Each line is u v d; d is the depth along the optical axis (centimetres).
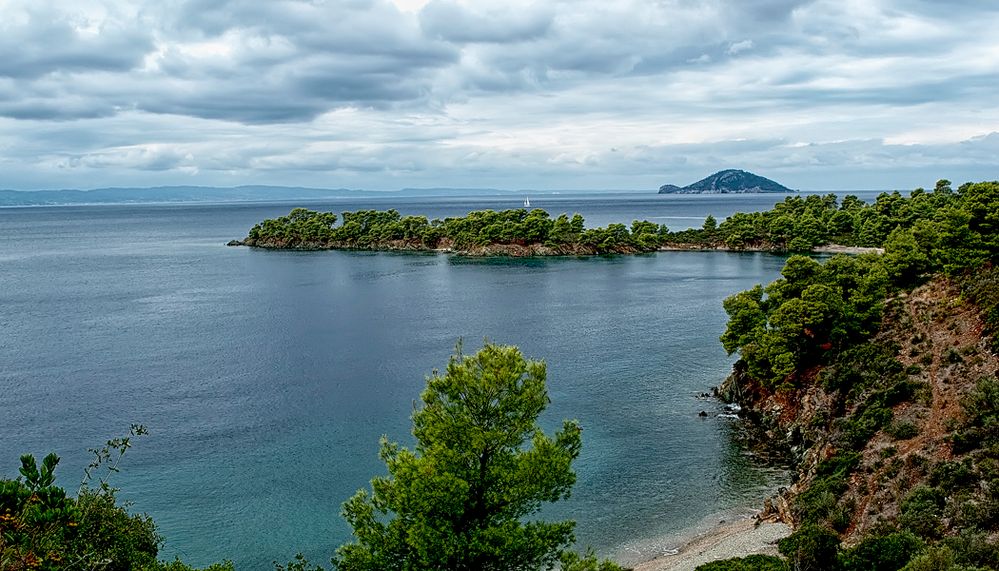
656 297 15275
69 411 7794
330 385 8769
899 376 6081
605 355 10212
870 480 4975
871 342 7144
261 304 14675
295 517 5456
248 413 7731
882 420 5597
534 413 2922
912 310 7438
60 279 18875
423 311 13800
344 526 5325
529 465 2764
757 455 6638
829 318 7500
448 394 2866
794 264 8456
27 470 1698
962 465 4484
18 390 8569
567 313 13475
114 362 9900
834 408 6481
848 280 7988
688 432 7206
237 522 5381
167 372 9375
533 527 2809
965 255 7688
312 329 12125
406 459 2719
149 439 6975
